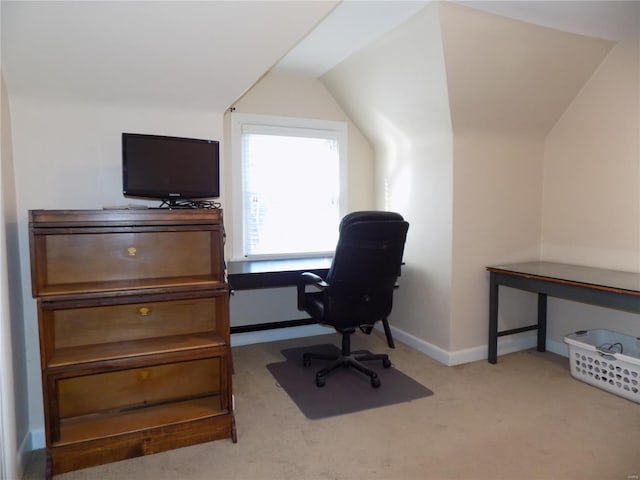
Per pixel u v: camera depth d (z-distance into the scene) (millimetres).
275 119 3400
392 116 3238
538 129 3146
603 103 2838
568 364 3010
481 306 3090
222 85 2199
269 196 3443
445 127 2893
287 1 1777
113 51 1870
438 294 3092
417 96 2854
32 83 1926
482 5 2193
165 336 2135
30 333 2031
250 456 1929
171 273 2131
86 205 2139
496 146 3059
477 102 2736
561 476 1767
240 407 2396
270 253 3465
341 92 3453
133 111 2203
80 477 1780
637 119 2654
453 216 2943
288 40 1984
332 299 2561
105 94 2088
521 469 1818
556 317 3232
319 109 3574
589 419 2227
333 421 2236
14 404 1757
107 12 1681
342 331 2768
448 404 2414
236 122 3268
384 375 2836
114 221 1810
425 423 2207
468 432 2117
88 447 1833
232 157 3271
